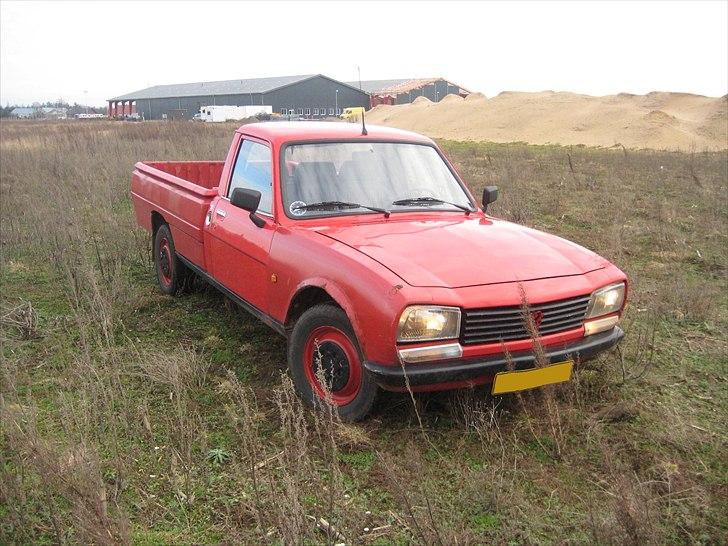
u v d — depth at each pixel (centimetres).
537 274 376
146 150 1733
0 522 286
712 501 317
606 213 1079
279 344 504
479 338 351
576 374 407
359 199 458
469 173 1634
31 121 4856
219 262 516
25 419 330
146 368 435
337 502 292
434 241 400
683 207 1173
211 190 545
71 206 919
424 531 275
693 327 566
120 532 271
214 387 432
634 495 280
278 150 466
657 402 421
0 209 981
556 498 317
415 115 6209
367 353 351
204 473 328
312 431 371
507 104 5438
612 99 5322
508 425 382
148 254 769
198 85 10275
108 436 360
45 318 558
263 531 273
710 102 5034
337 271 372
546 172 1717
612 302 402
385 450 355
